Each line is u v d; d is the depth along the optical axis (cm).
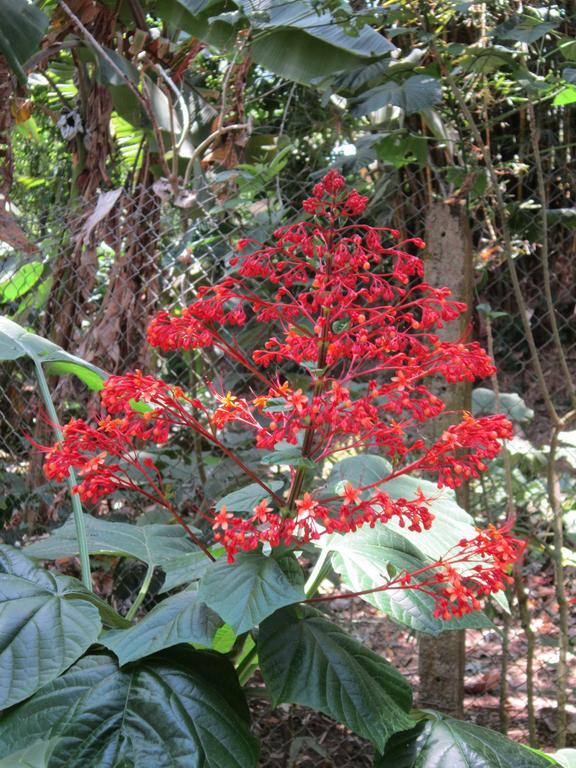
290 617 187
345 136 404
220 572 164
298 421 153
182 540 234
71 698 165
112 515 336
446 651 268
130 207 349
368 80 286
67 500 335
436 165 292
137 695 167
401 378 155
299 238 166
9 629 167
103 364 331
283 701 169
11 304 413
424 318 164
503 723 272
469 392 272
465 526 204
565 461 355
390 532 192
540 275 415
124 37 385
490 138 319
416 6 262
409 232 313
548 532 288
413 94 245
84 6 362
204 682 173
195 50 382
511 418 301
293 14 320
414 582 180
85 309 353
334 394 149
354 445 169
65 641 167
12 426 361
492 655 337
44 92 508
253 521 157
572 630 326
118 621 194
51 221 350
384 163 326
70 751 157
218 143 373
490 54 253
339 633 189
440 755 179
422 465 162
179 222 315
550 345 472
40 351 244
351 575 177
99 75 346
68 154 484
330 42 317
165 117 378
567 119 325
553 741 278
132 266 328
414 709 198
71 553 218
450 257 269
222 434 322
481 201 291
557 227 379
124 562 325
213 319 168
